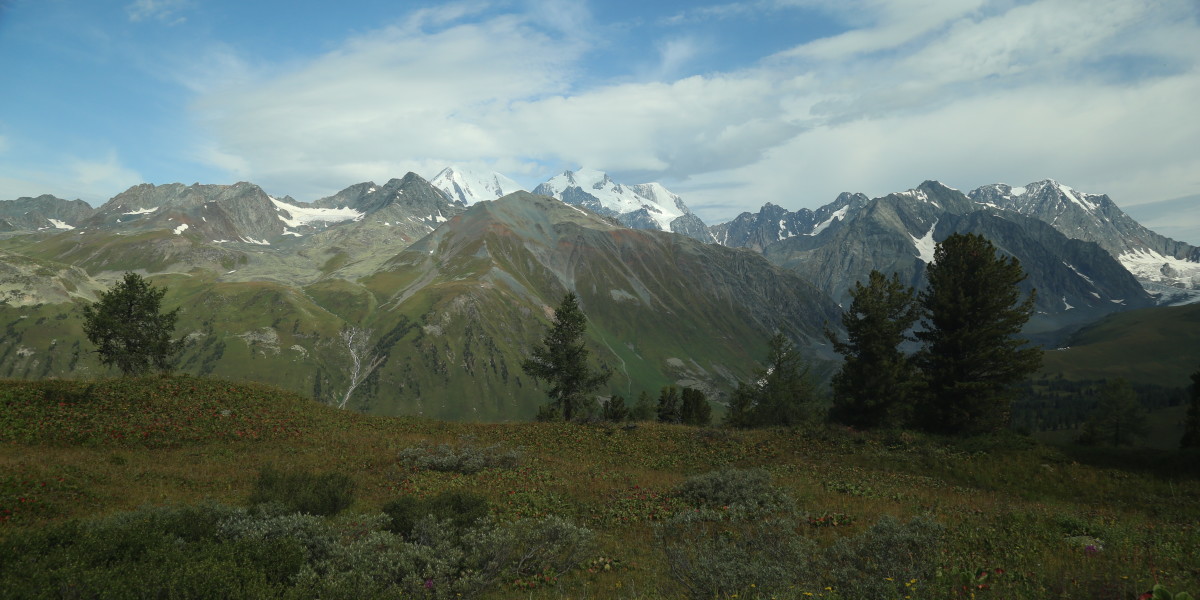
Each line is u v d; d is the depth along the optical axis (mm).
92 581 6820
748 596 8406
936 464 23969
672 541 12344
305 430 26781
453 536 11047
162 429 23547
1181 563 10305
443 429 31266
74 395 24344
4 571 7242
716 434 29859
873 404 35219
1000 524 14039
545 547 11148
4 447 19250
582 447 28203
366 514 13680
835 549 10570
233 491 16844
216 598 7004
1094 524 13594
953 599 8477
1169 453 22312
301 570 8406
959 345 33719
